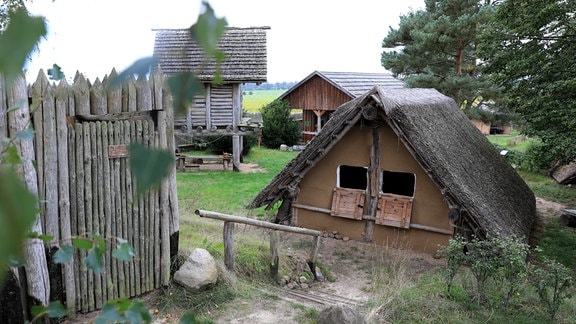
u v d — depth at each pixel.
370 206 10.31
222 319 5.84
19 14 0.57
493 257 6.65
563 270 6.38
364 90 26.02
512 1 10.05
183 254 6.85
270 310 6.15
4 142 1.67
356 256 9.44
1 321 4.32
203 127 18.98
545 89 10.12
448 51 21.69
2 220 0.53
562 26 9.82
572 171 16.11
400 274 8.00
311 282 7.83
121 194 5.77
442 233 9.52
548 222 12.73
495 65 10.86
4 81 0.57
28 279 4.71
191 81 0.75
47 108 4.94
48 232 5.04
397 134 9.20
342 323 5.34
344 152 10.40
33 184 4.67
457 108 13.92
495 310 6.43
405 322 5.97
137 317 1.46
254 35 19.58
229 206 13.00
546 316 6.38
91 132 5.40
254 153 24.78
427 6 23.00
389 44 22.86
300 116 31.98
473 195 8.76
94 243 1.64
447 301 6.64
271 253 7.41
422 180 9.71
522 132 12.12
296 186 10.64
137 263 6.03
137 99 5.63
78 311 5.49
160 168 0.74
